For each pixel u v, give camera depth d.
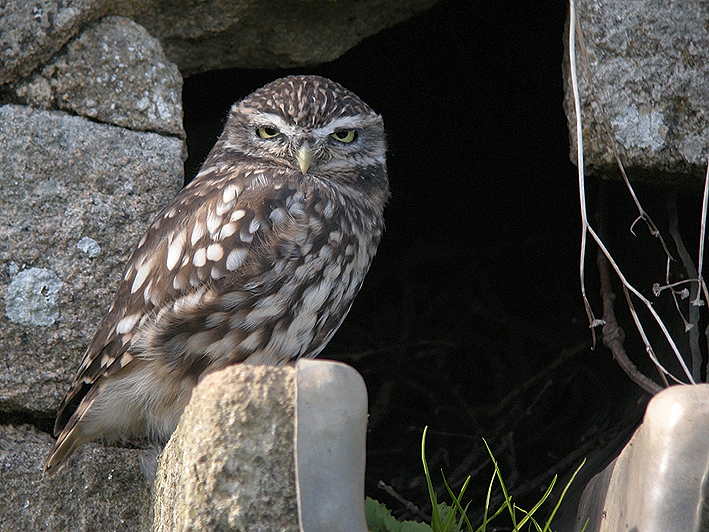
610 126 5.77
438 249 11.48
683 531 3.39
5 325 5.35
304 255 5.39
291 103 6.07
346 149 6.17
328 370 3.27
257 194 5.48
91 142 5.66
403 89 10.06
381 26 6.66
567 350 9.48
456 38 9.09
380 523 5.12
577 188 10.30
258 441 3.32
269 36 6.45
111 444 5.58
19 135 5.52
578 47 5.97
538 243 11.00
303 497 3.15
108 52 5.80
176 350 5.21
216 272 5.21
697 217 7.69
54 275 5.45
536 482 8.46
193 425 3.46
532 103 9.96
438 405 10.39
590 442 8.45
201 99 8.74
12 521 5.25
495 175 11.21
